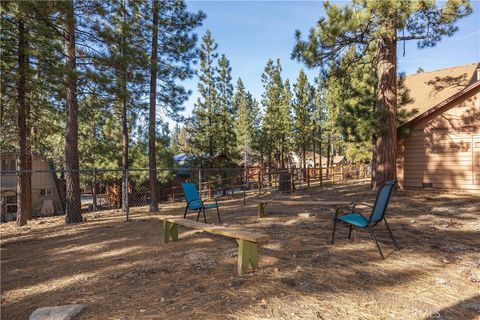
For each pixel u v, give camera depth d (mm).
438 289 3348
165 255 4914
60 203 22188
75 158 10836
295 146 38188
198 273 3979
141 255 5008
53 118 14391
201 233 6426
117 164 21031
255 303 3057
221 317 2812
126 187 9656
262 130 34969
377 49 12578
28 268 4680
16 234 8180
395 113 12312
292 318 2771
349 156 26469
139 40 13102
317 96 41688
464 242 5180
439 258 4352
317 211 8781
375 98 13727
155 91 13836
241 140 46281
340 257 4434
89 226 8812
